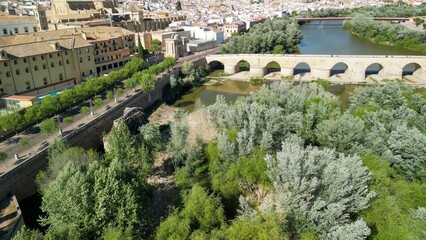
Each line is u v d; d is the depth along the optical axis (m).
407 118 65.69
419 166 51.34
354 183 43.78
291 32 194.38
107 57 135.00
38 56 102.06
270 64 177.62
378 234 41.50
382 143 57.19
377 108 72.94
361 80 141.25
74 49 114.19
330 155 48.91
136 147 65.56
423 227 38.59
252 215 42.44
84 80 119.88
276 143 66.38
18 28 151.75
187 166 64.19
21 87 98.25
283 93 86.62
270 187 52.41
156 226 50.22
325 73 146.62
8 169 59.94
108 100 101.50
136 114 85.81
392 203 42.84
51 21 178.75
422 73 136.50
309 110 70.81
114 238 39.34
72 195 42.44
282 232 38.06
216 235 40.06
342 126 61.41
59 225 41.88
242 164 54.31
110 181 44.47
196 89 141.75
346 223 40.50
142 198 48.41
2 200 56.31
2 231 47.41
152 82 111.62
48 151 62.31
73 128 79.25
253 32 198.00
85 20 186.62
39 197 62.66
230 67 164.00
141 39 183.38
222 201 53.53
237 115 69.88
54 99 83.12
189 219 44.19
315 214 40.31
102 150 83.19
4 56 92.44
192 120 96.81
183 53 178.62
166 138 86.19
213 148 63.62
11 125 71.50
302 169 45.81
